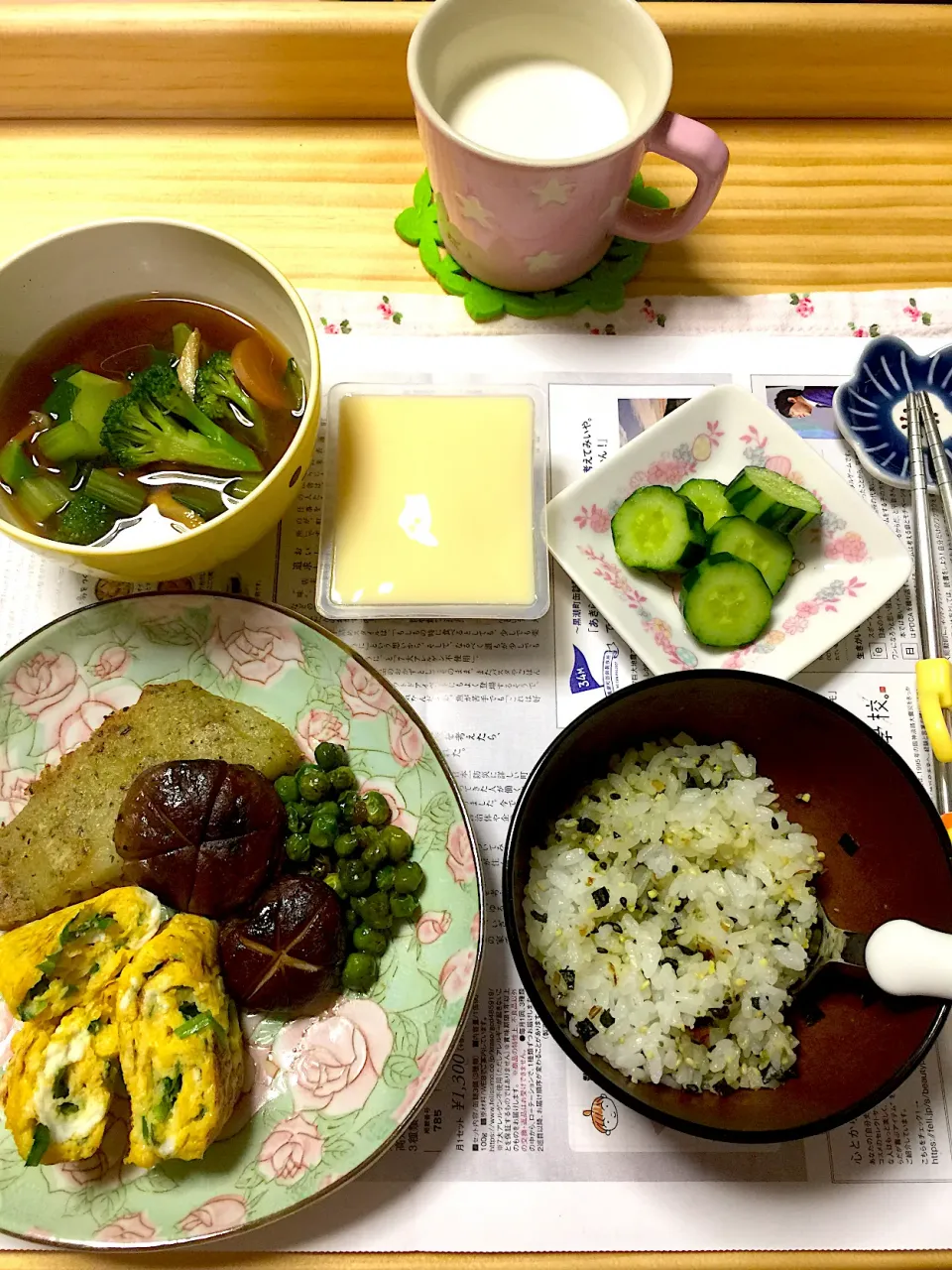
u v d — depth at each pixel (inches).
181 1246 11.3
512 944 11.1
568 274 15.5
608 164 13.0
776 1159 12.5
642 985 12.4
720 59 16.3
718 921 12.7
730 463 15.4
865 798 12.8
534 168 12.8
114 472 13.5
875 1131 12.7
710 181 14.1
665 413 15.6
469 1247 12.1
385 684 13.3
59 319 13.8
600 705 12.2
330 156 16.9
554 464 15.3
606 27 13.8
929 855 11.9
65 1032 11.9
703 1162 12.5
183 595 13.6
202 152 16.9
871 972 11.6
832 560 14.8
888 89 16.9
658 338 15.9
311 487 15.1
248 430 13.7
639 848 13.1
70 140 17.0
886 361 15.6
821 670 14.6
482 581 14.1
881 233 16.7
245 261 13.1
